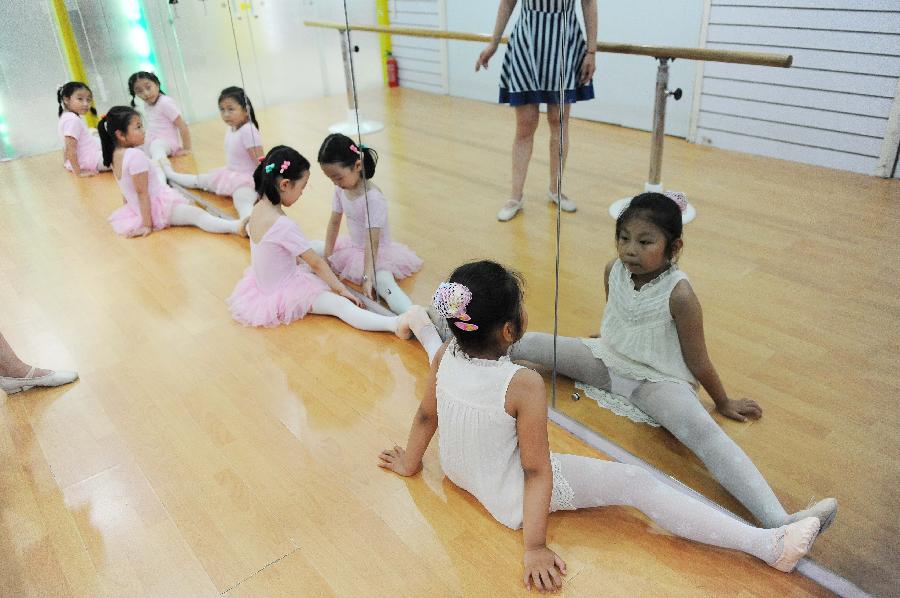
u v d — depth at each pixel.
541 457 1.40
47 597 1.41
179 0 3.50
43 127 4.51
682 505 1.41
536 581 1.34
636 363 1.72
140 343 2.30
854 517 1.41
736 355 1.67
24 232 3.28
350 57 2.53
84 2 4.13
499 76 2.06
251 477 1.69
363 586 1.39
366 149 2.51
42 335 2.37
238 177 3.44
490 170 2.22
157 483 1.69
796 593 1.32
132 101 4.14
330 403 1.95
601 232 1.92
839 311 1.69
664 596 1.33
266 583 1.41
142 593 1.40
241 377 2.09
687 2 1.55
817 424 1.55
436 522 1.53
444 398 1.46
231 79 3.61
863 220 1.59
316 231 2.94
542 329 1.91
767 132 1.61
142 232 3.18
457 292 1.32
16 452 1.82
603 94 1.81
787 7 1.43
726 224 1.76
